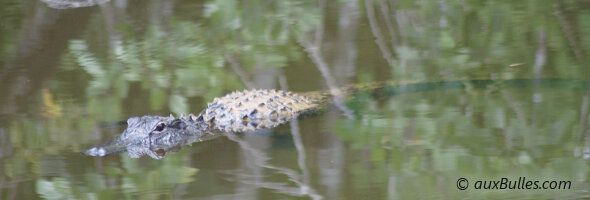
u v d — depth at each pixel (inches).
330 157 432.5
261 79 602.2
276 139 469.7
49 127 485.7
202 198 373.1
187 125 486.9
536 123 482.9
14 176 406.0
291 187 384.5
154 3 863.1
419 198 372.5
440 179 398.0
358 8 824.9
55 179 401.1
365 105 538.0
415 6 820.0
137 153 445.1
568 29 713.0
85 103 536.4
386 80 596.1
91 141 460.4
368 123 497.0
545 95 539.5
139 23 781.9
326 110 531.2
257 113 516.1
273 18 788.0
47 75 608.4
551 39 685.9
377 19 780.0
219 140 472.4
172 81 595.8
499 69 610.9
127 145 452.4
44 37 732.0
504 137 460.8
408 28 743.1
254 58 658.2
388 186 385.7
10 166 420.2
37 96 552.1
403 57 652.1
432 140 459.2
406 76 603.5
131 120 478.3
